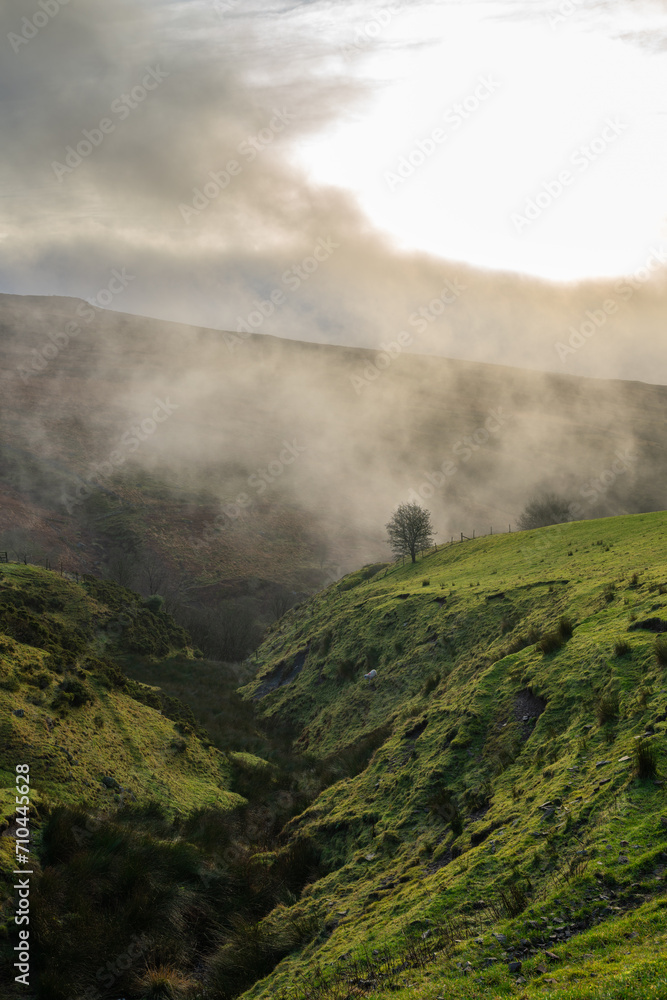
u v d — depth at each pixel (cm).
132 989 1630
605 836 1295
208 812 2792
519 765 1961
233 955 1731
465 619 3928
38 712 2773
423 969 1209
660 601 2297
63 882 1875
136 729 3266
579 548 4588
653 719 1605
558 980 930
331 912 1809
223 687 5762
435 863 1789
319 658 5597
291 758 3984
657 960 834
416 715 3222
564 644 2462
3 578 5606
